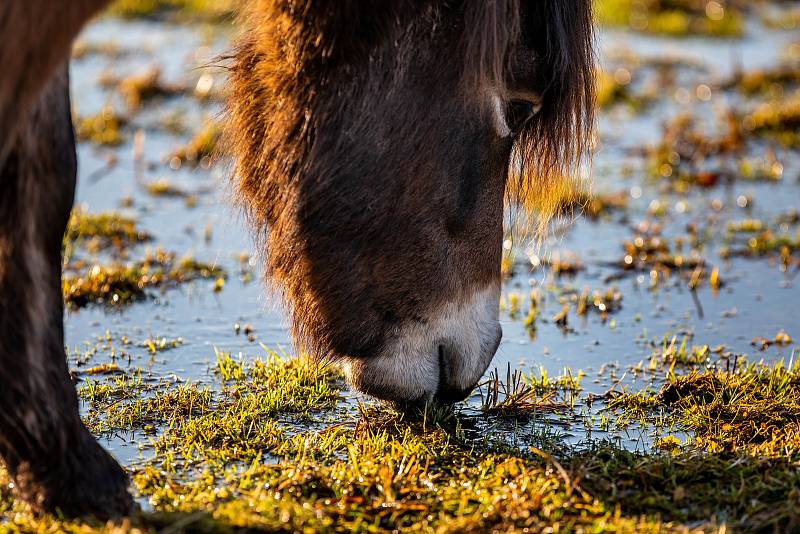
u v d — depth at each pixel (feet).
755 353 34.42
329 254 25.22
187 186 51.34
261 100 26.23
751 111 65.31
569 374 32.35
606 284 40.68
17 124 20.44
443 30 24.08
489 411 29.91
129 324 36.06
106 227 44.06
